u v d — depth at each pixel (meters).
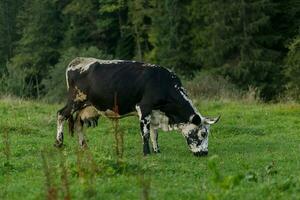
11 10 90.62
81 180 12.73
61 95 52.59
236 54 63.56
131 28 78.50
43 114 27.41
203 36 65.00
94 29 82.25
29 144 20.17
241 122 27.11
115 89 18.84
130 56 80.81
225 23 62.84
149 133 18.78
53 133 23.25
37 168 15.45
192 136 18.70
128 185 12.73
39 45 84.00
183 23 68.75
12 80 43.47
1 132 22.81
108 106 19.17
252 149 20.22
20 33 88.12
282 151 19.50
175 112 18.84
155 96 18.61
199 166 16.09
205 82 39.16
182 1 69.31
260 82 59.44
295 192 11.98
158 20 71.44
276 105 31.88
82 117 19.97
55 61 83.44
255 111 29.34
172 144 21.28
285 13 63.56
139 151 19.30
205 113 29.45
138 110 18.86
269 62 59.28
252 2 62.44
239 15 61.81
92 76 19.23
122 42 80.44
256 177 13.27
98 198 11.81
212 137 23.33
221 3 63.00
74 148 19.48
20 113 27.62
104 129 23.88
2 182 13.88
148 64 19.12
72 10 81.38
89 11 82.00
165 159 17.06
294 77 46.59
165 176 14.20
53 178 13.01
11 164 15.91
